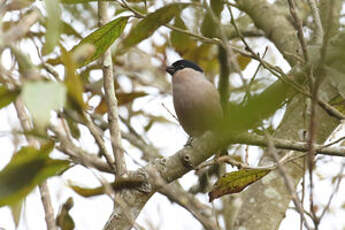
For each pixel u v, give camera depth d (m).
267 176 7.55
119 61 10.40
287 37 8.66
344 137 5.58
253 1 9.41
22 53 3.04
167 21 5.89
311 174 4.00
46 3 3.26
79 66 5.62
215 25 5.69
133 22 8.41
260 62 5.14
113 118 5.59
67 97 3.08
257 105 3.09
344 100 6.23
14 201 3.42
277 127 7.63
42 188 5.05
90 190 5.16
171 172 6.05
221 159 5.95
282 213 7.41
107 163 5.33
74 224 6.24
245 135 5.57
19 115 4.85
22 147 3.75
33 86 2.53
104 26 5.52
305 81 5.45
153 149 9.16
